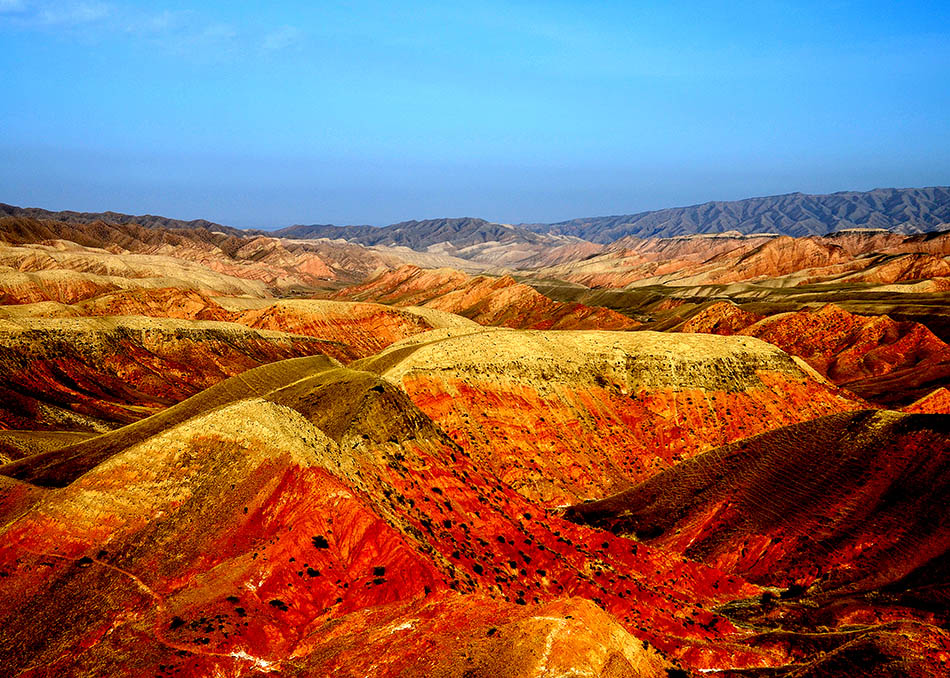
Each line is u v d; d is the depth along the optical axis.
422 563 43.81
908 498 63.41
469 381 91.38
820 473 71.56
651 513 75.25
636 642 38.94
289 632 40.56
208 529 45.81
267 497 47.16
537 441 87.88
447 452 62.16
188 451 50.19
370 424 59.44
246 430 50.56
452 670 35.50
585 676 34.12
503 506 59.69
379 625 40.53
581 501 83.44
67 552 45.12
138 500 47.75
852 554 61.06
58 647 39.53
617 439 93.44
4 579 43.69
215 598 41.41
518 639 36.22
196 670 37.47
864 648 44.53
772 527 67.31
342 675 37.25
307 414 63.03
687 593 59.25
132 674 37.28
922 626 47.53
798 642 48.41
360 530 45.28
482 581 47.22
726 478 76.56
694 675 40.75
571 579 52.81
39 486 61.34
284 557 43.62
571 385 97.00
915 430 69.88
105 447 72.19
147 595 42.06
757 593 60.88
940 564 55.25
